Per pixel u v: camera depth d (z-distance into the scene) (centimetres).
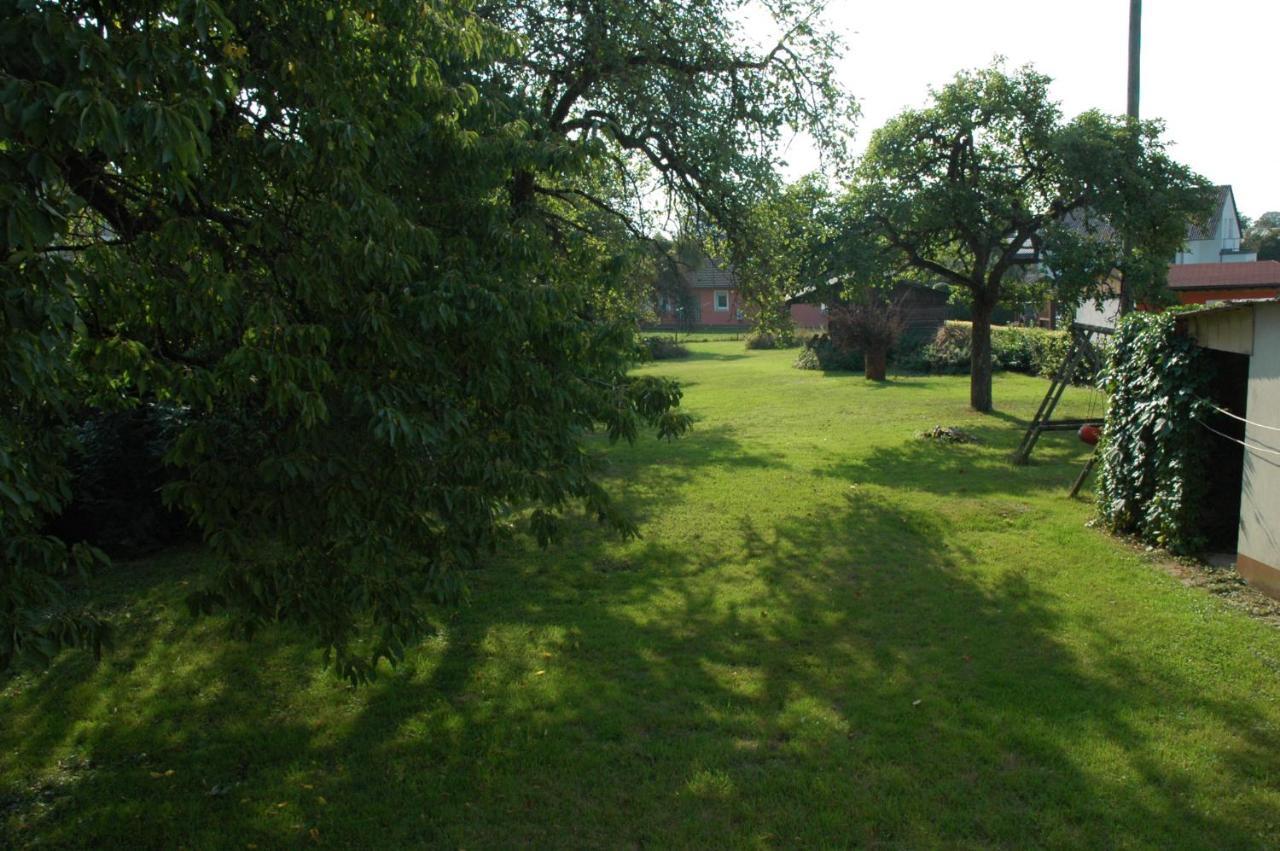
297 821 433
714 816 423
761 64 1151
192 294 400
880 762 467
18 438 357
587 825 421
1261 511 708
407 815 434
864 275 1580
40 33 329
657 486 1193
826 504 1062
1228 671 564
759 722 517
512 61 929
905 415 1809
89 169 410
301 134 443
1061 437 1523
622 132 1075
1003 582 756
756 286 1316
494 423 509
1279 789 433
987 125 1588
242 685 597
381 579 463
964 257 1945
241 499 443
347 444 453
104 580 835
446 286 455
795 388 2389
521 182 882
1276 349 681
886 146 1609
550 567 837
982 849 391
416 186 545
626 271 660
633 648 638
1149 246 1539
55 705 574
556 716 535
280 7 465
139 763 498
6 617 339
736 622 684
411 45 512
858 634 652
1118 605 689
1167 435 805
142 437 909
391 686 587
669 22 1049
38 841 423
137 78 360
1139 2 1476
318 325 418
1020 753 473
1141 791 432
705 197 1165
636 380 604
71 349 381
